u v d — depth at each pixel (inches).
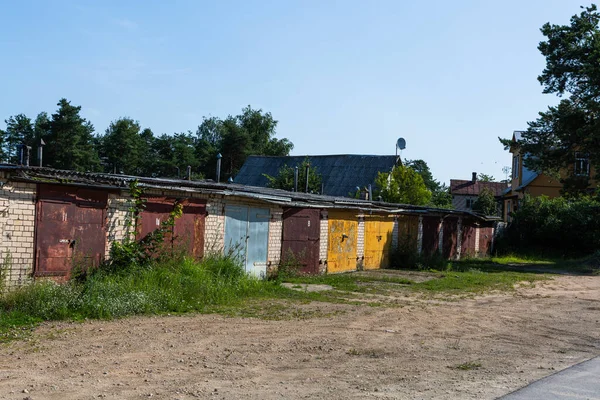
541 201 1393.9
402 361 303.7
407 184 1605.6
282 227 699.4
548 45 1067.9
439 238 1105.4
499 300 576.4
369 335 369.1
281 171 1798.7
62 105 1904.5
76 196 453.4
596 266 1019.9
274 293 544.7
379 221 912.9
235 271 564.1
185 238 551.2
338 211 805.2
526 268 1017.5
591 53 992.2
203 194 571.5
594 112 997.2
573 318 475.5
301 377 263.3
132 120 2763.3
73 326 351.9
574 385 265.4
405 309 488.7
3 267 401.1
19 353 283.7
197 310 433.1
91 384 237.1
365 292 597.0
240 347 317.7
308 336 356.2
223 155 2876.5
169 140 2618.1
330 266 788.6
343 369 281.6
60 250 441.7
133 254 487.8
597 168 1037.8
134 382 243.0
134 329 350.6
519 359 319.3
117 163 2358.5
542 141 1083.9
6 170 402.3
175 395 227.3
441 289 653.3
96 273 455.5
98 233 472.7
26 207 417.7
